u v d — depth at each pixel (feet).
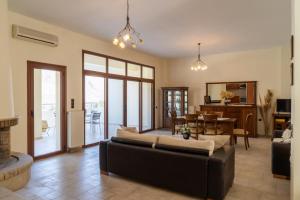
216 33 18.10
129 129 13.05
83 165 13.89
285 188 10.52
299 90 6.75
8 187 9.23
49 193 9.90
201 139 10.89
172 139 10.51
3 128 10.57
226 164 9.36
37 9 13.26
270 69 23.67
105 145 12.21
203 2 12.20
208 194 9.20
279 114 21.36
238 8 13.03
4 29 10.34
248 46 22.84
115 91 24.00
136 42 20.83
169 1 12.10
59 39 16.48
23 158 10.85
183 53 26.22
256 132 23.49
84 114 18.40
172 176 9.93
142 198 9.53
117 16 14.34
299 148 6.79
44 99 19.26
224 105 24.98
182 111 27.50
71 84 17.49
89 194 9.86
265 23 15.67
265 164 14.07
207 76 27.35
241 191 10.20
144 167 10.70
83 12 13.70
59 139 17.07
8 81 10.48
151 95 28.19
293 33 7.01
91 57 19.43
